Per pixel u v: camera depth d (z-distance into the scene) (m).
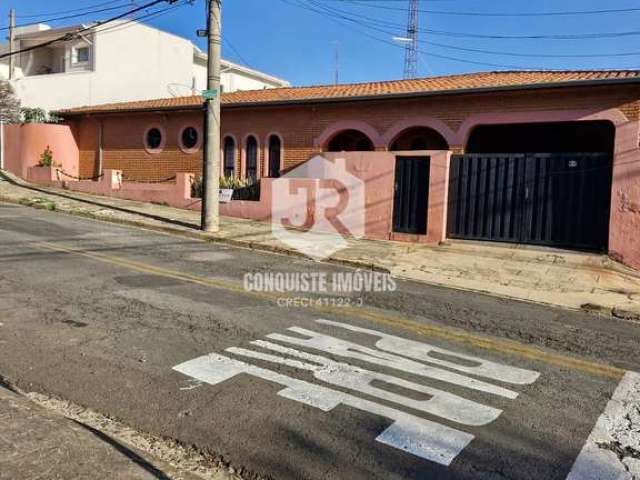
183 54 34.88
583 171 12.50
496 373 5.45
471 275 10.78
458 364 5.66
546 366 5.73
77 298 7.41
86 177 23.38
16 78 27.86
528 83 13.45
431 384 5.09
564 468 3.76
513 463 3.80
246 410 4.45
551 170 12.83
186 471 3.57
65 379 4.93
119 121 22.09
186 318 6.75
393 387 4.98
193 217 16.73
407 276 10.59
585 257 12.15
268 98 18.58
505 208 13.34
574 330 7.30
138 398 4.61
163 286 8.33
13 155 24.08
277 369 5.28
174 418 4.30
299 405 4.56
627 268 11.65
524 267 11.49
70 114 22.91
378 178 14.62
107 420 4.25
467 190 13.73
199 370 5.19
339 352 5.83
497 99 14.17
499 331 6.98
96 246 11.53
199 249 12.19
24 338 5.85
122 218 15.88
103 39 30.12
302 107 17.38
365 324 6.94
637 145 11.98
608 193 12.26
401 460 3.80
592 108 12.82
